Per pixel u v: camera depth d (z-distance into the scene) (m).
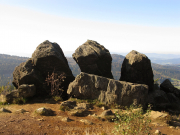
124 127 5.72
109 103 10.36
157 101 13.25
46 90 11.85
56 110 8.61
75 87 11.05
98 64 14.41
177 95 16.39
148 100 12.80
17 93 10.34
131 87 10.42
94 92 10.85
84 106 9.49
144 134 5.98
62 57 13.20
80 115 8.15
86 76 11.05
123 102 10.35
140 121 5.91
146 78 14.30
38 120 6.69
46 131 5.69
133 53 15.11
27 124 6.11
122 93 10.35
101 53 14.45
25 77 11.45
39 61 12.19
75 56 13.93
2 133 5.10
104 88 10.69
